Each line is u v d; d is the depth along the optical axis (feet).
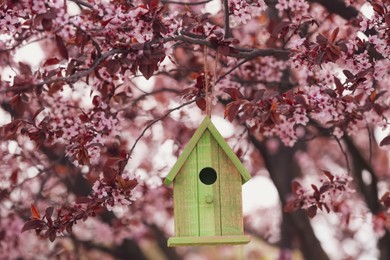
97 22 27.63
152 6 26.12
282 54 32.35
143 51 26.03
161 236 57.16
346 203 39.91
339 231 58.80
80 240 52.95
